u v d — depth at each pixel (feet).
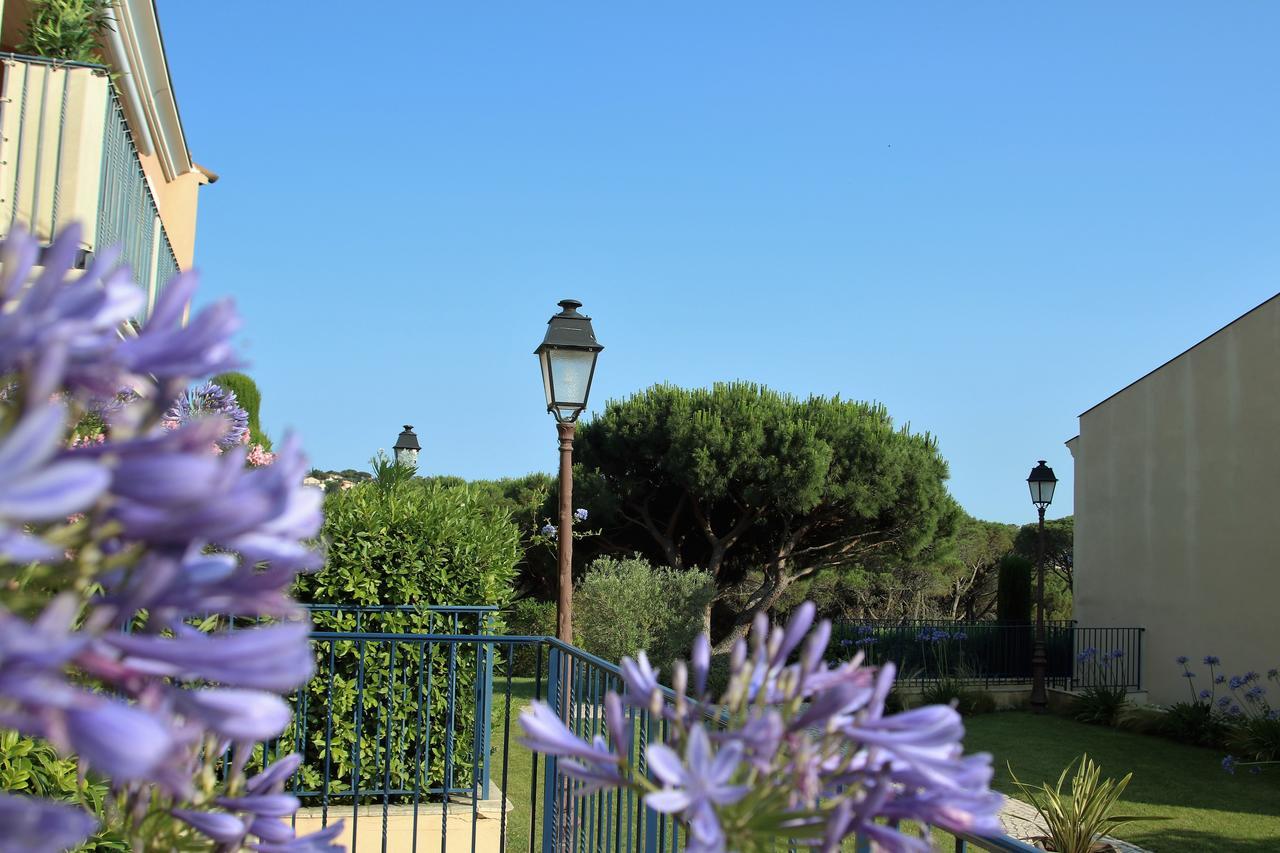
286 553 2.59
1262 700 42.29
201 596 2.32
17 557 1.87
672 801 2.91
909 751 3.10
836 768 3.41
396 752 21.50
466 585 22.45
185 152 33.58
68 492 1.76
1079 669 54.90
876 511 63.00
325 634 14.75
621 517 68.69
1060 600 95.86
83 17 19.33
